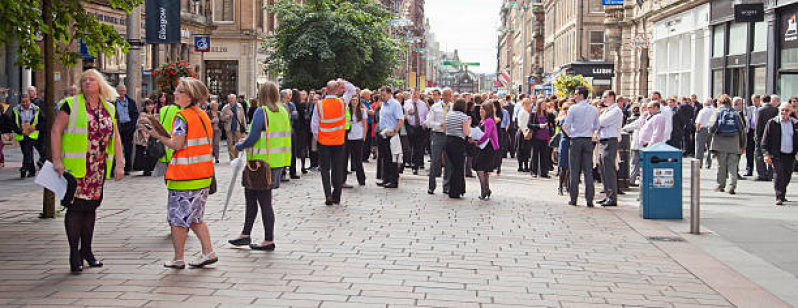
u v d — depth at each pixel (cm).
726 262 849
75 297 647
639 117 1767
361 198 1372
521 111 2064
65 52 1134
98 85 752
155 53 2362
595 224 1114
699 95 3156
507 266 807
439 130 1462
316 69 3791
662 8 3575
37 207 1179
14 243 884
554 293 695
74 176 729
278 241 926
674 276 779
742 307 659
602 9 5438
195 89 763
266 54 4944
